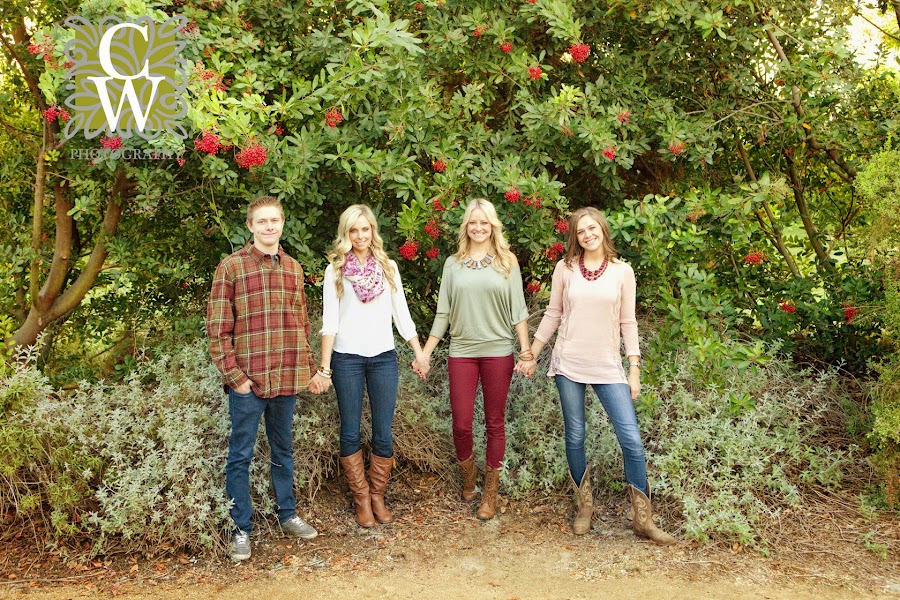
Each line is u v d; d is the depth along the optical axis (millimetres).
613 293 3416
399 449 4145
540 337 3740
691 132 4500
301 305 3375
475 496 3959
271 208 3160
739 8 4617
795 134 4922
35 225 4758
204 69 3637
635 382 3508
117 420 3559
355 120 4336
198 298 5016
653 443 3926
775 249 5762
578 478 3627
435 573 3217
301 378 3324
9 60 4820
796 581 3043
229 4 4027
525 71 4258
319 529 3637
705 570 3154
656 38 4785
